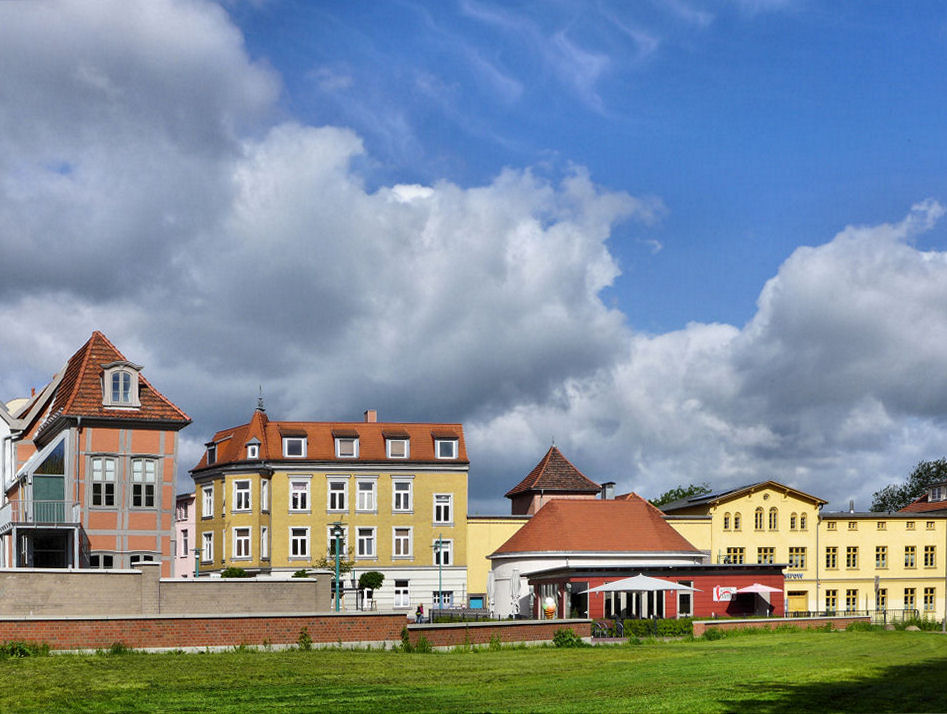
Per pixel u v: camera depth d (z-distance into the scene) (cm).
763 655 3638
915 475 14225
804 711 2212
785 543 8550
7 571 3662
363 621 3603
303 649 3459
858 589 8606
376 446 8356
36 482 5122
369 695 2509
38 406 5981
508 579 7412
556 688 2641
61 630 3178
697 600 6669
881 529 8719
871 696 2436
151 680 2694
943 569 8738
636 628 5416
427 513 8294
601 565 6912
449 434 8456
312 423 8388
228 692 2536
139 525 5216
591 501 7688
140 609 3797
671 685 2673
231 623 3400
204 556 8231
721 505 8506
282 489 8106
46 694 2470
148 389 5400
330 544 8138
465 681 2783
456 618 6338
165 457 5303
